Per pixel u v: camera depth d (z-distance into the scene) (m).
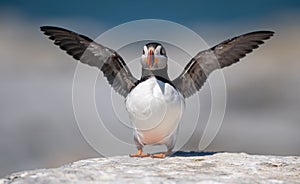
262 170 10.26
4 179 9.69
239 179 9.48
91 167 10.21
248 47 11.97
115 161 10.81
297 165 10.68
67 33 11.70
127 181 9.18
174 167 10.28
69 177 9.45
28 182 9.24
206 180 9.31
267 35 11.84
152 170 9.99
